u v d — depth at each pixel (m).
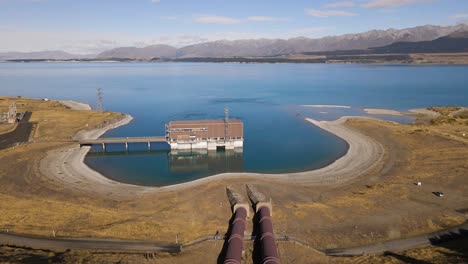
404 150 124.12
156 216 74.56
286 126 175.25
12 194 88.12
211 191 89.62
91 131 158.88
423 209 75.25
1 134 146.62
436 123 164.38
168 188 96.69
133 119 191.62
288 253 58.41
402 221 69.81
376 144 135.12
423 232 65.38
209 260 56.91
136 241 62.59
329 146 138.50
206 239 63.16
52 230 65.94
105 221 71.19
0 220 69.56
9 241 61.06
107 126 171.38
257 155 129.25
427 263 54.03
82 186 96.62
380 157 119.44
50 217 72.12
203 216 74.19
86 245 60.62
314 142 144.75
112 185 98.94
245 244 61.75
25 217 71.50
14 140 137.75
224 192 88.19
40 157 119.31
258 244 61.59
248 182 97.38
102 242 61.81
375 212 74.50
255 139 151.25
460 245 60.03
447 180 91.75
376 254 58.41
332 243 62.34
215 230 67.25
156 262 55.47
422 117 190.50
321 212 75.25
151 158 127.81
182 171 113.94
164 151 136.12
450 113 195.00
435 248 59.41
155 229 67.38
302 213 74.75
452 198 80.81
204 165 119.56
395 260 55.66
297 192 89.69
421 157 114.44
